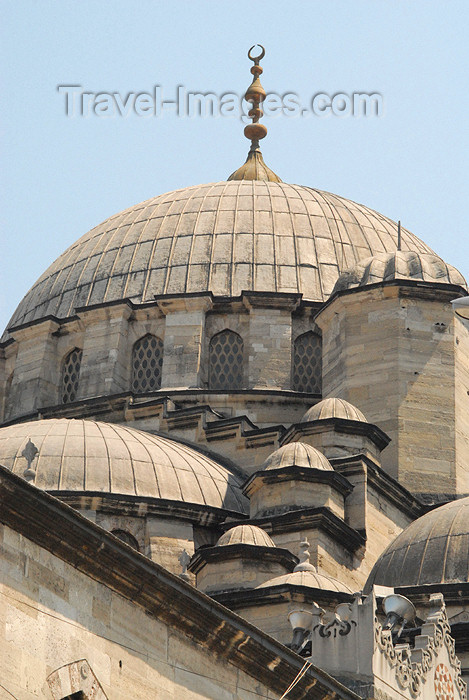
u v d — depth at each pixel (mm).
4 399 161000
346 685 83500
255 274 157000
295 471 123250
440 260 146750
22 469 127125
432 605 94625
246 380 150500
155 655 68938
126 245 162750
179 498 128750
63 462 128375
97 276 160875
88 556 66062
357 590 122875
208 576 117438
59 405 150625
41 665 63188
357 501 126000
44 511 64062
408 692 86625
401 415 137000
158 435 144000
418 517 131750
